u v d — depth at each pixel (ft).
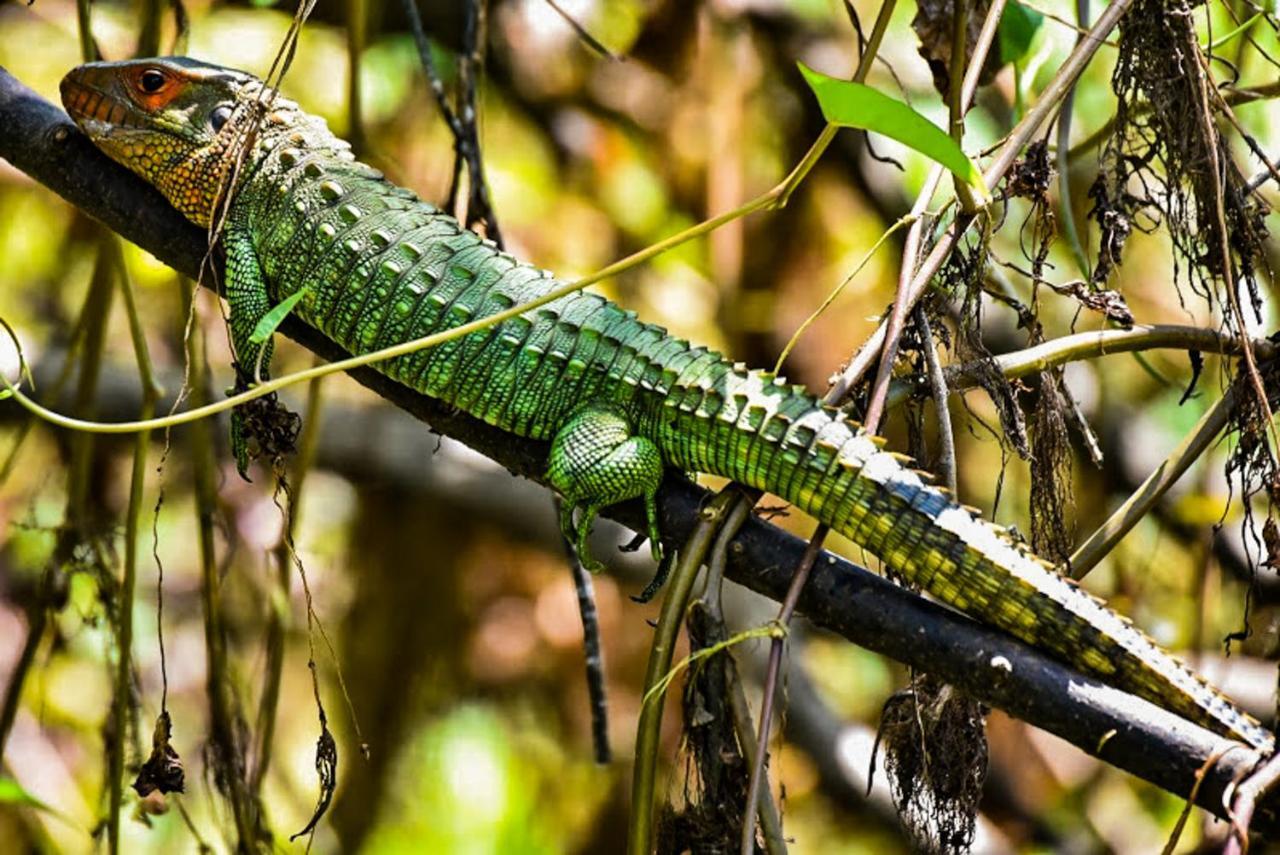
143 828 47.11
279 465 26.94
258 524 49.39
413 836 51.60
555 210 50.24
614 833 52.21
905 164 49.78
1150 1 26.71
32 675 47.06
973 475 49.16
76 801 47.24
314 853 49.55
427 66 34.14
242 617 49.16
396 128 47.85
